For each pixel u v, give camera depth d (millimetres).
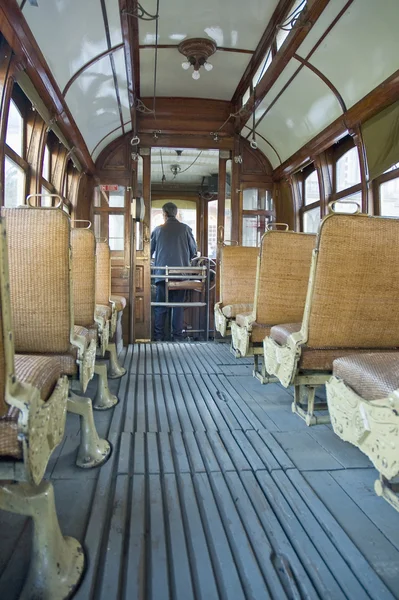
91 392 3160
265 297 2758
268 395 3113
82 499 1614
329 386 1508
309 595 1129
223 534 1386
